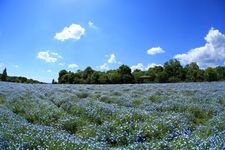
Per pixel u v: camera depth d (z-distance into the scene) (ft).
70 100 85.56
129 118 51.70
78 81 322.14
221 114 52.11
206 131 39.47
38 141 36.45
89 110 63.10
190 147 30.42
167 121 47.57
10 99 87.76
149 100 82.12
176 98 82.89
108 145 41.65
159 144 33.55
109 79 303.48
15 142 35.70
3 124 46.14
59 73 345.51
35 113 63.10
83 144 35.50
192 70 326.03
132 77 308.60
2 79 361.10
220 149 27.35
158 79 323.16
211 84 151.53
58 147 33.83
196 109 62.59
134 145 34.78
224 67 316.19
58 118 59.16
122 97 90.79
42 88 148.36
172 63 345.31
